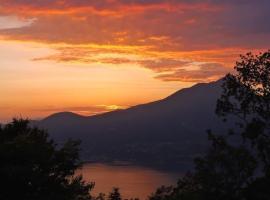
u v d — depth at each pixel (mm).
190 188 27656
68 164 22625
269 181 26281
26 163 21016
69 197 21781
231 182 26594
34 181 20172
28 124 24047
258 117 28656
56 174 22250
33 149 21109
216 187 26688
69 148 22797
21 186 20219
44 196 20594
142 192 106875
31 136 22594
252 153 27516
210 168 26953
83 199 22938
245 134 28156
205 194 26859
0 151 20453
